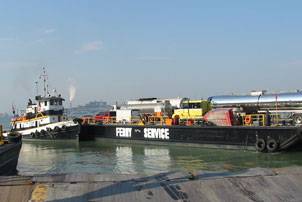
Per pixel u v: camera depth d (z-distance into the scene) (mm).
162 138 44156
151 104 55125
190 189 11383
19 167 31734
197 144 40906
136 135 46938
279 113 41250
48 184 11508
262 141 35562
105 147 45000
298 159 31922
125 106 57281
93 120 54688
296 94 40781
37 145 50312
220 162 31734
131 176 12430
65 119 56625
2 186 11320
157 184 11672
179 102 53375
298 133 33625
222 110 40031
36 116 56875
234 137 37969
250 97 43406
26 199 10602
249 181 12055
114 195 10883
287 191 11422
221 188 11523
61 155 39344
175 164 31359
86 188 11281
